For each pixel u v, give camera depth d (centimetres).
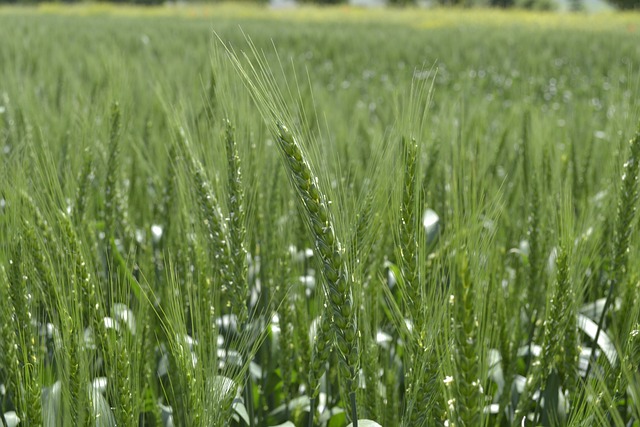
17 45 1391
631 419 315
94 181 452
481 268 228
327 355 254
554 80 2053
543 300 349
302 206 221
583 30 4166
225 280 277
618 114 423
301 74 1371
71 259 241
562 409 296
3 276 260
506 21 5631
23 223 262
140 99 702
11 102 583
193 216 332
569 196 305
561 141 591
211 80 386
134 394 232
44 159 330
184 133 350
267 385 372
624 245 307
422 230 232
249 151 346
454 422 218
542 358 273
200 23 4206
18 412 239
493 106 980
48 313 252
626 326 288
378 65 2323
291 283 350
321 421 347
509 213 471
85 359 224
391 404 288
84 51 1736
